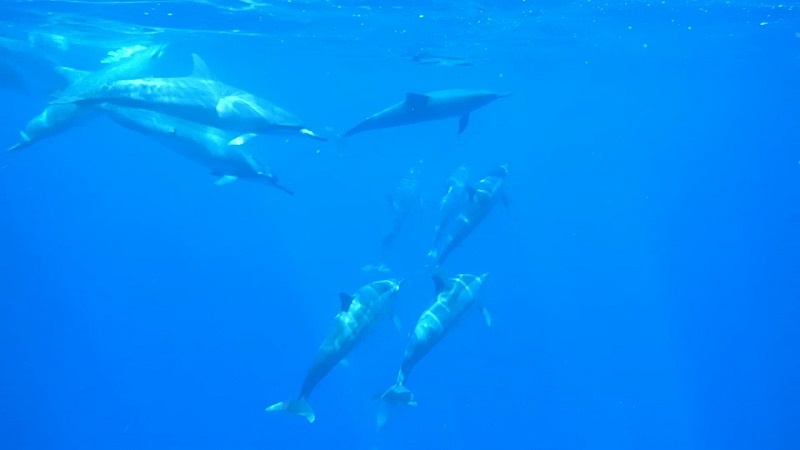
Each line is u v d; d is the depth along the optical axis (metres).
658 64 33.00
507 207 13.17
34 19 19.81
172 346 28.25
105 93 9.15
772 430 22.73
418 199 16.08
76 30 21.42
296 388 23.95
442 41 23.89
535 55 28.02
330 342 8.43
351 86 42.59
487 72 34.28
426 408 21.30
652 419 22.52
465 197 12.86
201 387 24.62
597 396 23.05
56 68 17.12
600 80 40.00
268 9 18.23
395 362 22.42
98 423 23.98
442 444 20.05
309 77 37.38
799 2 17.80
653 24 21.11
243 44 24.44
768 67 34.62
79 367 27.92
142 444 22.36
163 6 17.95
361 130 9.84
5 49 16.72
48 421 24.41
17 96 45.28
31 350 30.22
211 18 19.55
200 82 10.08
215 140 12.16
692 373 25.67
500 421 21.08
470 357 23.95
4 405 25.52
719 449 21.64
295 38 23.17
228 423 22.50
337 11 18.47
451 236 11.74
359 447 20.38
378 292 9.09
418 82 39.38
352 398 21.75
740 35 23.84
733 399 24.39
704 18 20.12
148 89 9.41
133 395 25.11
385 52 26.89
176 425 22.89
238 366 25.58
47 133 12.66
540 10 18.36
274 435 21.50
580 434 21.00
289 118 10.06
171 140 12.51
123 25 20.67
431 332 9.23
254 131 9.88
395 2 17.30
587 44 25.45
